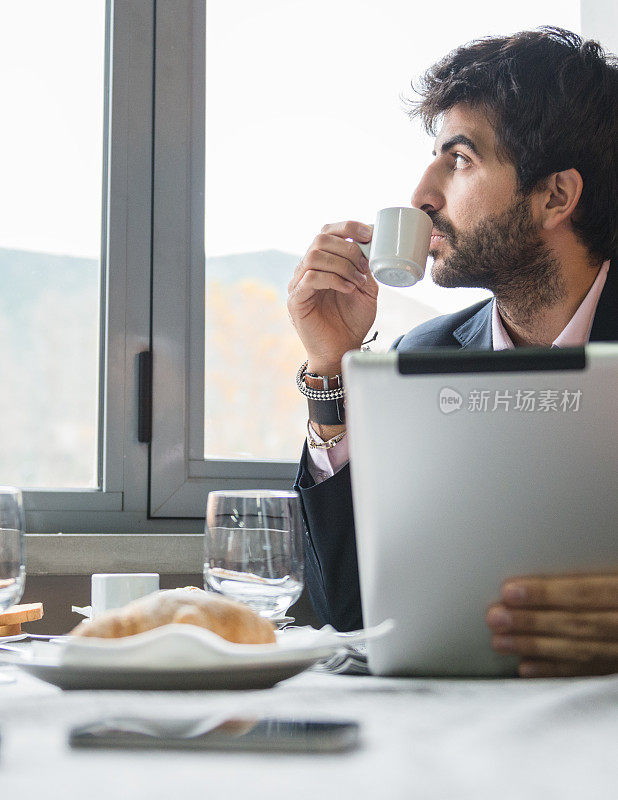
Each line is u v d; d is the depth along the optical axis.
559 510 0.64
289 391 1.91
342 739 0.42
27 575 1.58
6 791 0.33
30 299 1.78
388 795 0.32
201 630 0.58
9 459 1.75
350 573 1.30
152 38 1.86
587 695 0.51
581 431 0.63
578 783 0.34
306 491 1.31
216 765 0.38
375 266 1.35
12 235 1.78
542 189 1.66
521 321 1.72
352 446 0.65
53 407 1.78
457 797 0.32
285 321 1.92
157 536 1.66
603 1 2.06
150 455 1.80
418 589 0.65
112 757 0.40
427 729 0.45
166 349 1.82
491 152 1.67
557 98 1.64
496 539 0.64
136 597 1.04
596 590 0.64
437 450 0.64
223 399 1.87
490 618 0.64
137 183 1.83
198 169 1.87
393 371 0.64
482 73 1.68
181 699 0.54
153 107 1.85
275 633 0.72
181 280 1.84
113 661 0.56
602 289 1.65
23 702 0.53
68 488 1.77
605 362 0.63
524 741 0.42
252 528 0.86
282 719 0.48
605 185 1.66
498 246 1.68
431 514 0.64
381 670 0.66
